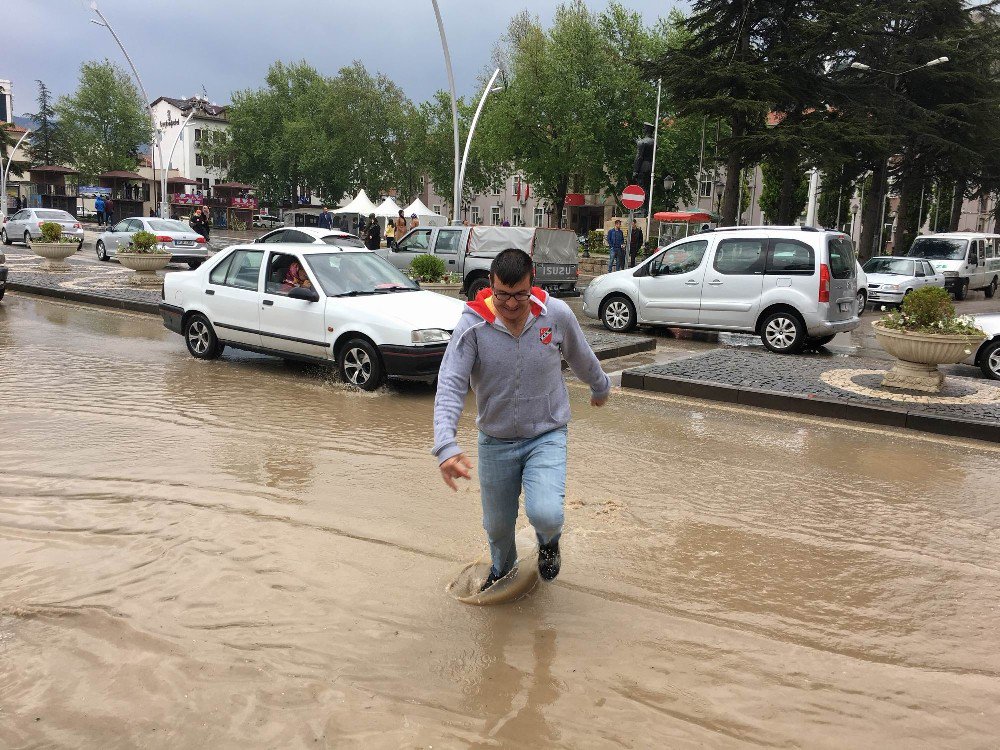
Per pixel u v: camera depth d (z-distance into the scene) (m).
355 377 8.88
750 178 56.25
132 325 13.16
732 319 13.03
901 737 2.93
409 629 3.61
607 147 43.75
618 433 7.30
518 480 3.77
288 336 9.39
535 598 3.95
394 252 21.02
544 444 3.65
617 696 3.13
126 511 4.96
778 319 12.57
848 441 7.18
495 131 45.81
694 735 2.90
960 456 6.77
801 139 26.36
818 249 12.24
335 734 2.85
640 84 41.62
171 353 10.80
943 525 5.15
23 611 3.69
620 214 49.69
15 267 22.16
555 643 3.52
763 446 6.95
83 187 78.81
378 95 67.69
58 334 11.97
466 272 19.66
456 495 5.45
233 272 10.06
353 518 4.95
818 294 12.18
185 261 25.02
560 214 47.72
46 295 16.67
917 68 31.25
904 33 34.03
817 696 3.18
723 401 8.77
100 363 9.88
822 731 2.95
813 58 29.23
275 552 4.40
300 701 3.04
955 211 42.78
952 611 3.96
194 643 3.45
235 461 6.09
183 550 4.39
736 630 3.70
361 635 3.54
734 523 5.07
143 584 3.98
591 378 3.87
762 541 4.79
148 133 74.56
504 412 3.59
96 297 15.54
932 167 35.97
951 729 2.98
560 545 4.62
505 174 59.38
